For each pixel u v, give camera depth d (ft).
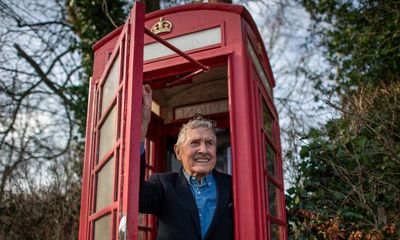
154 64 10.32
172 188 8.45
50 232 19.43
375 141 13.20
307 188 13.25
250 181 8.29
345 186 13.01
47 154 26.45
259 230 8.02
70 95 26.45
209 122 8.95
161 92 13.44
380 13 22.06
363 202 12.07
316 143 13.46
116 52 8.14
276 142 11.96
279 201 11.02
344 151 13.14
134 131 6.30
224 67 11.98
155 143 13.25
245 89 9.05
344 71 22.97
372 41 21.59
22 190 20.35
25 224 19.77
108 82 9.01
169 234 7.89
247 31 10.19
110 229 6.86
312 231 12.49
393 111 12.83
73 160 22.97
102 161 8.21
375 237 11.31
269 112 11.71
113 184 6.84
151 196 8.15
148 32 8.20
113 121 7.84
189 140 8.62
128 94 6.64
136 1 7.15
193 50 10.02
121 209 6.07
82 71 27.17
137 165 6.17
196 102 13.39
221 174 9.05
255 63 10.71
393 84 15.93
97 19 23.68
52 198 20.11
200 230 7.86
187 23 10.41
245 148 8.57
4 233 19.89
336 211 12.44
